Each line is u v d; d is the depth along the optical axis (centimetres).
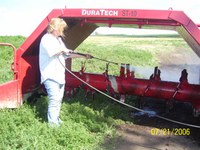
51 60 285
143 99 405
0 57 704
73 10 315
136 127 340
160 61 961
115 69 645
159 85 349
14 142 246
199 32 276
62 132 273
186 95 336
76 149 258
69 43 403
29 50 349
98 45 1355
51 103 293
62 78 294
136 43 1709
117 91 368
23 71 349
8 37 1187
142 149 283
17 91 340
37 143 247
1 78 472
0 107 317
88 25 388
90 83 378
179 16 281
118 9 298
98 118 334
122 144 291
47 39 280
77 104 357
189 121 362
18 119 294
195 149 288
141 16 291
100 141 287
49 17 324
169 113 389
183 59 1032
